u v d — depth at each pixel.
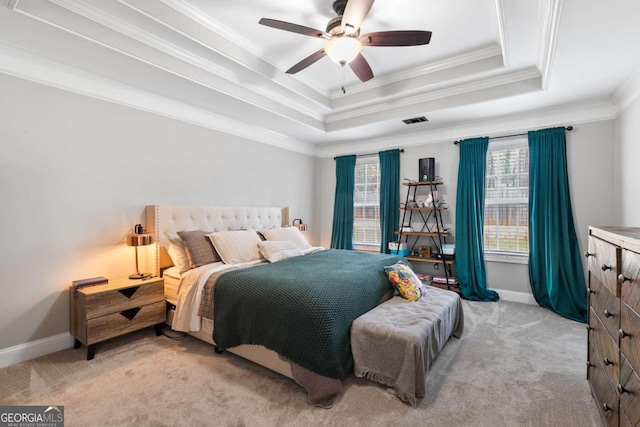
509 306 3.68
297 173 5.24
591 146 3.44
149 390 1.98
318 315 1.90
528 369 2.23
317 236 5.73
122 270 2.97
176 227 3.28
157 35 2.39
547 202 3.57
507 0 2.02
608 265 1.49
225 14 2.41
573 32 2.00
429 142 4.52
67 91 2.60
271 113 3.78
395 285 2.70
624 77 2.69
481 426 1.64
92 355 2.40
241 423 1.67
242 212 4.05
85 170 2.71
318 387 1.83
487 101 3.29
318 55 2.37
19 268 2.36
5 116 2.28
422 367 1.86
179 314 2.64
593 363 1.81
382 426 1.65
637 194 2.71
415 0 2.23
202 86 2.96
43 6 1.88
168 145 3.35
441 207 4.30
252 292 2.21
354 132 4.62
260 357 2.21
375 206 5.16
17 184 2.34
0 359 2.26
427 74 3.35
